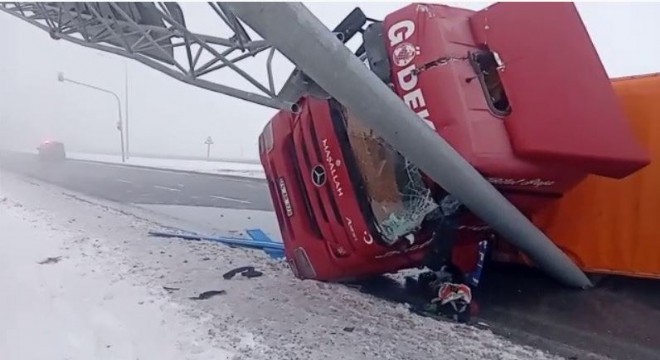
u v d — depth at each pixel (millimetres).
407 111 3885
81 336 4406
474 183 4344
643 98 5184
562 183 5062
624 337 4488
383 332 4582
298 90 4734
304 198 5820
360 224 5121
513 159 4520
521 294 5539
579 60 4676
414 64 4758
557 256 5242
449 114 4527
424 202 4906
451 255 5348
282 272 6562
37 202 13086
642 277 5199
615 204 5336
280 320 4863
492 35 4812
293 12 3250
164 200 15125
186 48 4887
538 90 4547
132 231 9367
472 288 5438
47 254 7215
